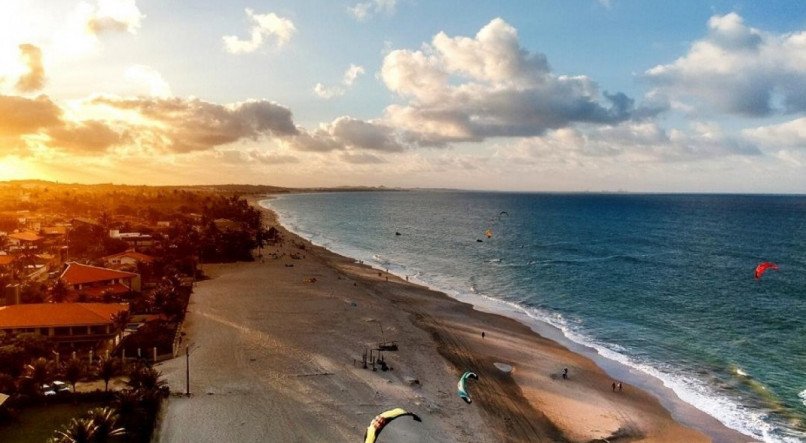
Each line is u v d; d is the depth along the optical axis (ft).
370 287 344.69
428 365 202.28
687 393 184.55
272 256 463.42
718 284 364.17
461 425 156.25
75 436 118.21
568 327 264.11
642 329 259.60
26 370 158.30
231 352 203.31
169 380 173.27
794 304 307.17
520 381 193.77
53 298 245.45
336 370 189.88
